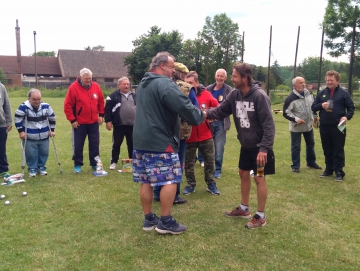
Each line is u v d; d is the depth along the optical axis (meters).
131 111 6.67
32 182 5.97
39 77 56.59
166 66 3.86
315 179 6.21
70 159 7.74
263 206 4.14
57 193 5.39
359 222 4.34
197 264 3.33
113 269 3.25
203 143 5.23
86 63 59.44
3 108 6.20
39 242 3.78
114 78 59.03
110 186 5.76
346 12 22.69
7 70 58.53
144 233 4.00
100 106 6.81
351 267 3.31
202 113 3.88
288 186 5.78
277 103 26.41
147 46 40.84
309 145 6.93
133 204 4.94
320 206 4.86
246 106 3.98
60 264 3.34
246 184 4.33
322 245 3.72
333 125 6.08
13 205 4.87
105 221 4.34
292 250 3.61
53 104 25.55
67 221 4.34
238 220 4.35
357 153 8.45
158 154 3.79
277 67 34.56
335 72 6.07
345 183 5.96
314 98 6.82
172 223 3.95
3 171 6.31
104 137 10.96
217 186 5.78
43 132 6.32
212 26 52.03
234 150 8.91
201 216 4.48
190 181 5.39
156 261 3.39
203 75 40.94
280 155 8.20
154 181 3.82
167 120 3.78
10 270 3.22
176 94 3.65
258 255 3.51
